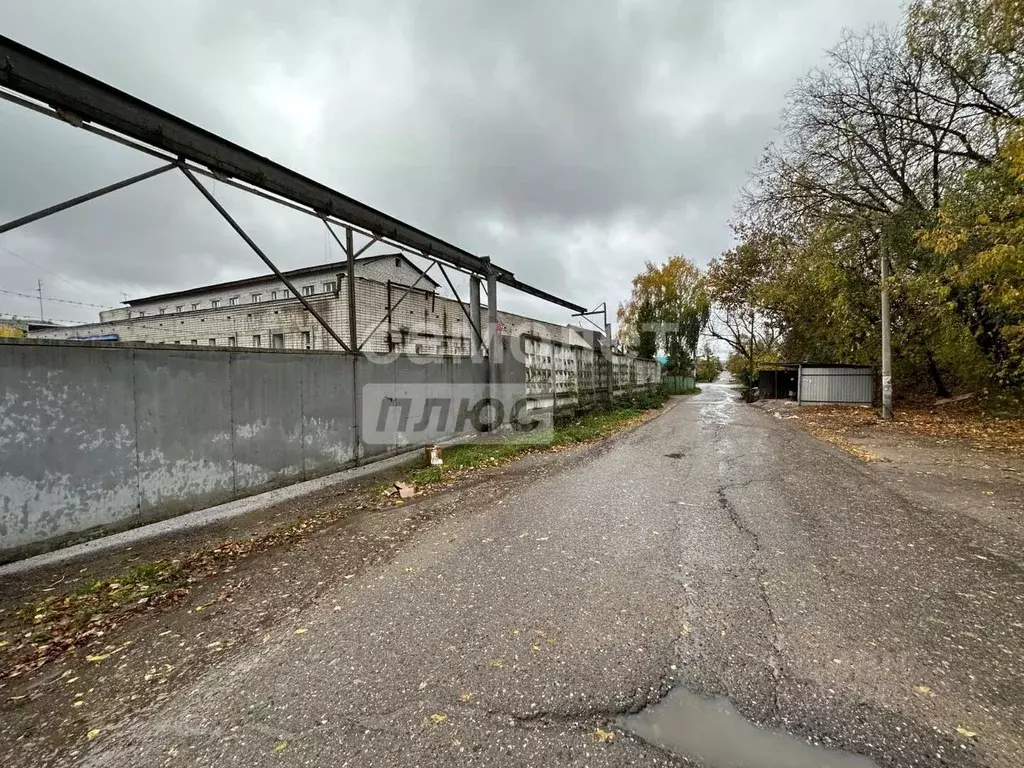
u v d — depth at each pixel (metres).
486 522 4.22
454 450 7.91
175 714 1.90
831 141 11.91
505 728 1.73
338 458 6.79
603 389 14.54
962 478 5.45
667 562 3.21
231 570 3.41
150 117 4.76
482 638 2.35
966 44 9.73
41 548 3.79
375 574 3.20
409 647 2.30
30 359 3.71
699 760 1.56
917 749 1.58
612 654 2.19
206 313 16.94
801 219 13.84
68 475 3.94
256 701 1.95
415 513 4.60
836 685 1.92
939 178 11.26
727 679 1.98
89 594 3.10
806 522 3.99
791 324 19.08
